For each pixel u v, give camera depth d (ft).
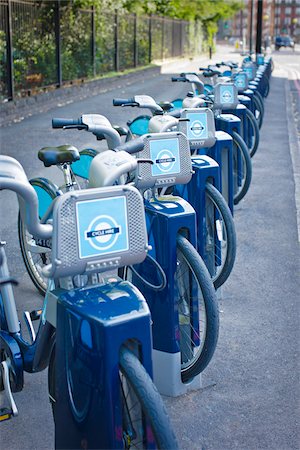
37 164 29.96
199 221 13.70
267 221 21.33
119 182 11.27
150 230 10.76
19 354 9.59
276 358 12.41
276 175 28.58
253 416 10.55
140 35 94.07
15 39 49.65
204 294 10.50
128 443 7.59
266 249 18.54
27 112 48.98
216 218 14.23
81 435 7.62
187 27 140.67
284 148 36.01
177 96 64.85
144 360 7.38
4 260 9.97
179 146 11.14
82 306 7.39
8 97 47.93
